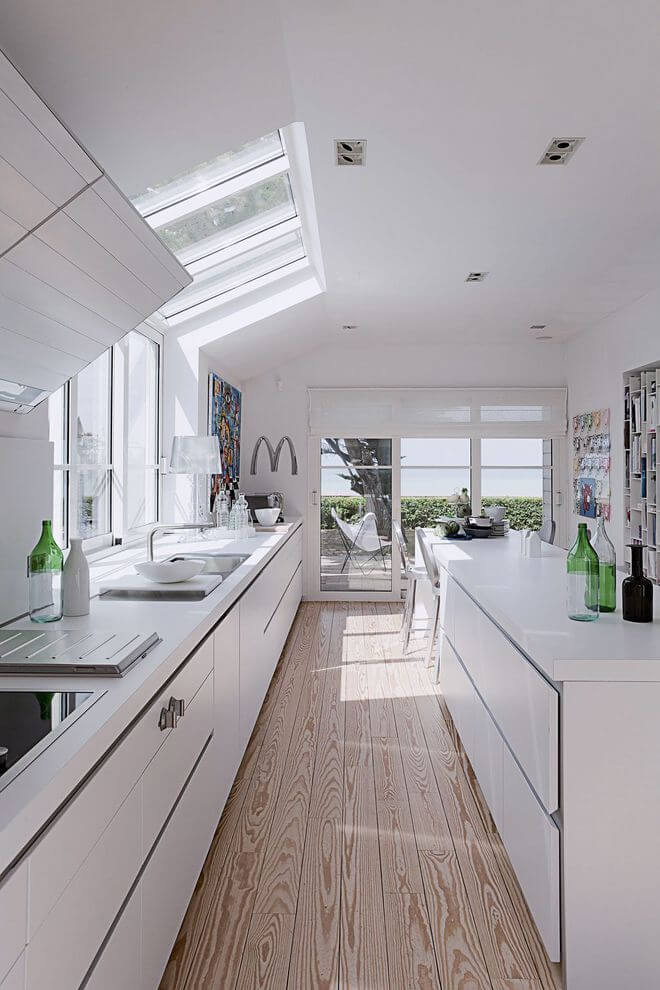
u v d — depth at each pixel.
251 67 2.24
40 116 1.36
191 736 2.07
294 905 2.24
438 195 3.47
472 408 7.21
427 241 4.16
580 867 1.82
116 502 4.12
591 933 1.82
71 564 2.25
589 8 2.07
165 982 1.89
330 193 3.44
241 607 3.06
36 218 1.60
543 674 2.00
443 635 4.20
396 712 4.05
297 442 7.22
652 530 5.21
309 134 2.83
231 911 2.21
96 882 1.29
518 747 2.21
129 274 2.19
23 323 1.91
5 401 2.20
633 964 1.83
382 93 2.53
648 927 1.82
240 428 7.02
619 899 1.82
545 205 3.61
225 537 4.89
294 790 3.05
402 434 7.23
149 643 1.84
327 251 4.34
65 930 1.14
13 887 0.96
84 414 3.70
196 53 2.05
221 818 2.80
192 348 5.19
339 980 1.91
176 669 1.94
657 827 1.82
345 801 2.95
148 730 1.63
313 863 2.48
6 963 0.95
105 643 1.81
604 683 1.81
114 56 1.94
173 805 1.86
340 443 7.33
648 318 5.34
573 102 2.61
